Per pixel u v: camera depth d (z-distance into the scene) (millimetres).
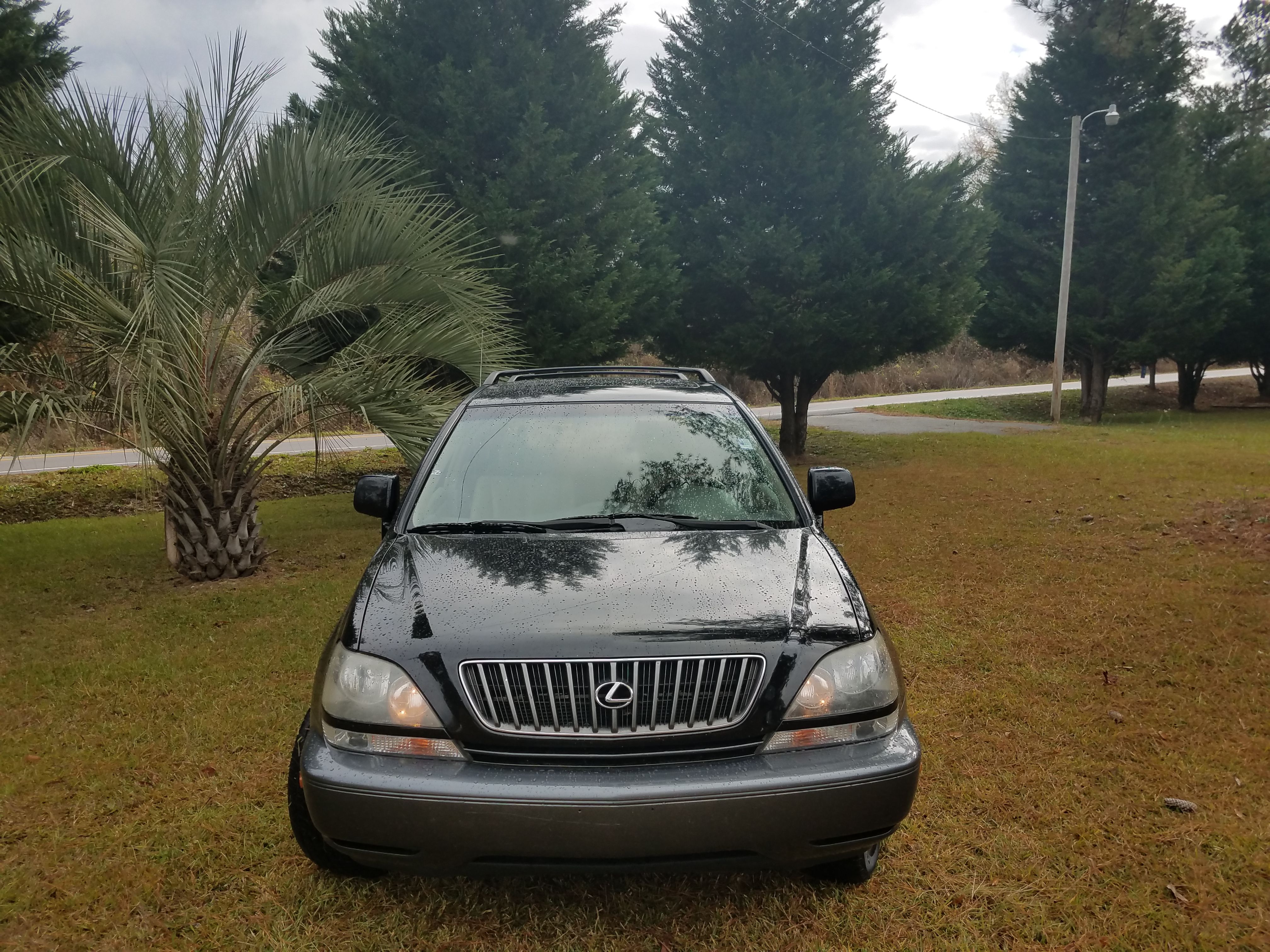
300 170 6594
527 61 10766
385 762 2359
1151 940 2627
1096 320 22625
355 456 16000
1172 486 10984
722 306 13836
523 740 2330
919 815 3311
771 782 2277
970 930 2680
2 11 9898
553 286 10531
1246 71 26859
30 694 4699
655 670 2381
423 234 6828
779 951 2604
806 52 13531
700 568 2842
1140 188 21828
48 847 3172
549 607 2580
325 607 6422
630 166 11617
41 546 9250
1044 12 22828
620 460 3588
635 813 2223
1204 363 27859
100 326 6320
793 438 15664
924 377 45188
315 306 6809
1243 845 3084
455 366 7539
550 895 2863
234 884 2939
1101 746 3867
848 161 13195
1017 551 7672
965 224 13641
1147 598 6102
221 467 7355
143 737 4129
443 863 2303
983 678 4691
